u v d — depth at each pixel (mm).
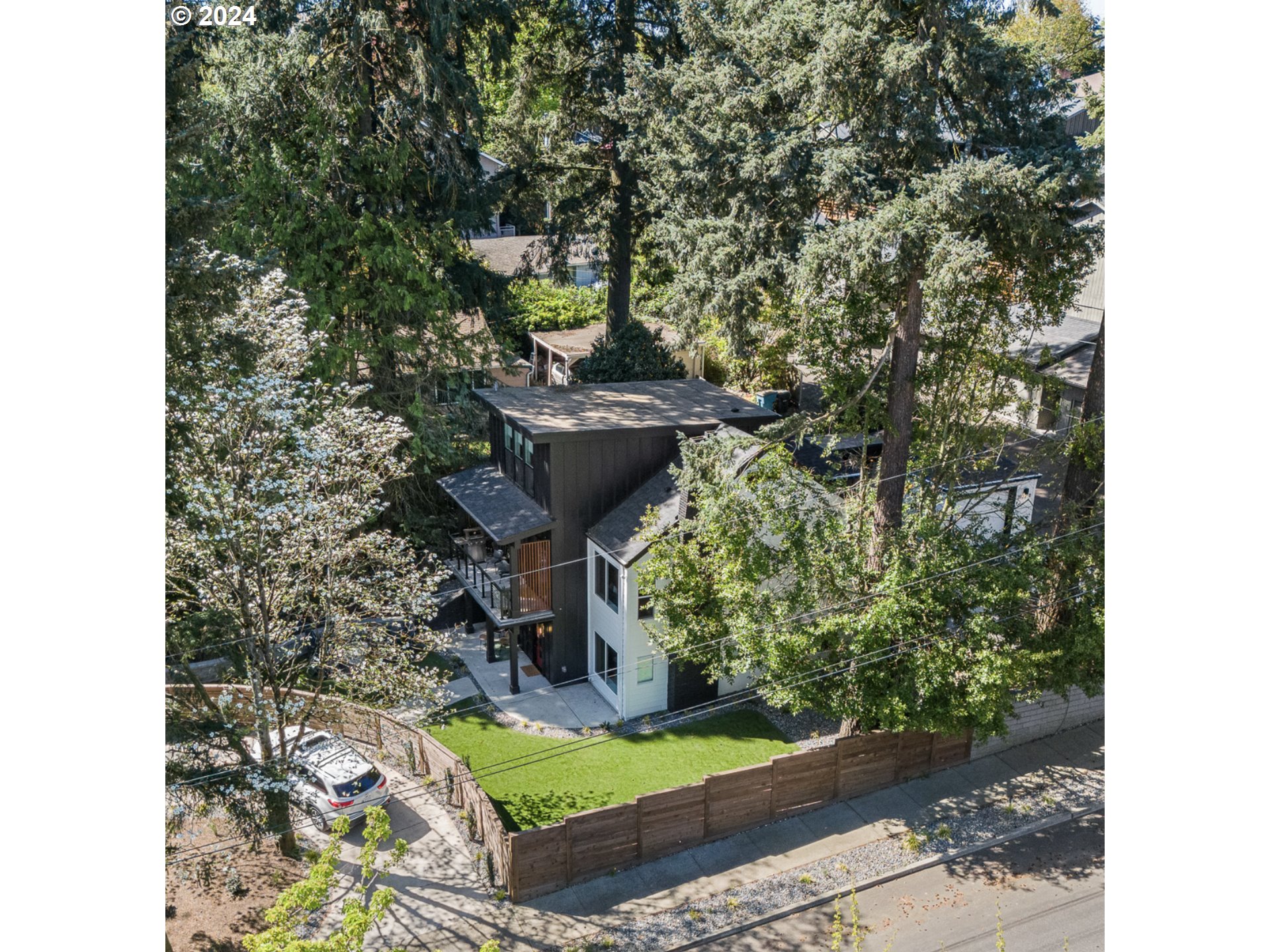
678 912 16547
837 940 13383
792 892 16969
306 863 17594
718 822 18359
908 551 18859
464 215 26484
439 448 26281
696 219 19500
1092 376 20578
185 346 15453
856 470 24938
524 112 32688
